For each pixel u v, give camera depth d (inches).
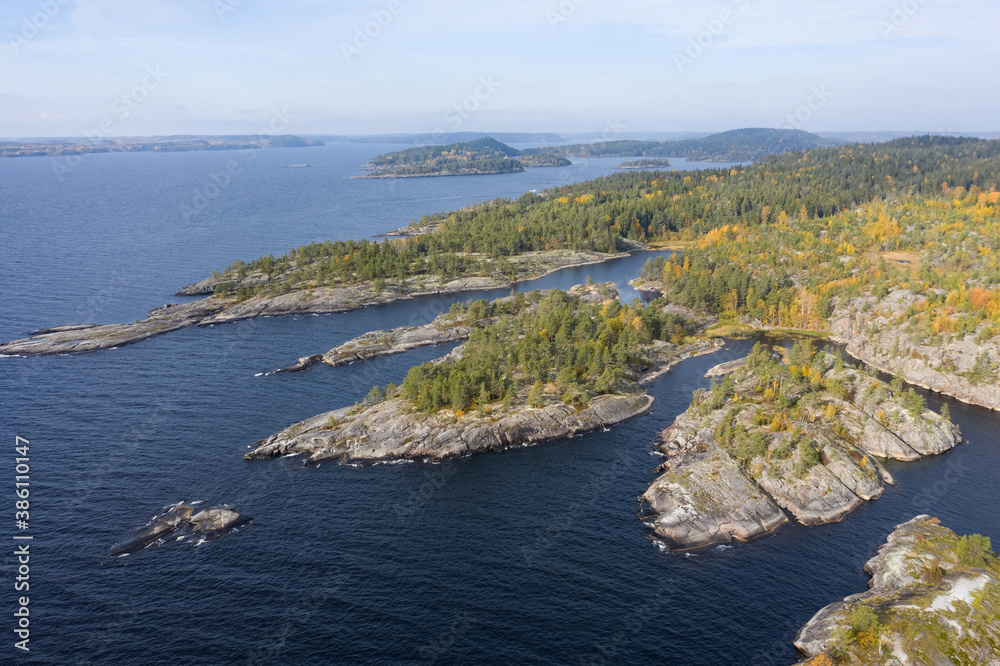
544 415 5846.5
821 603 3526.1
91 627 3309.5
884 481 4840.1
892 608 3221.0
